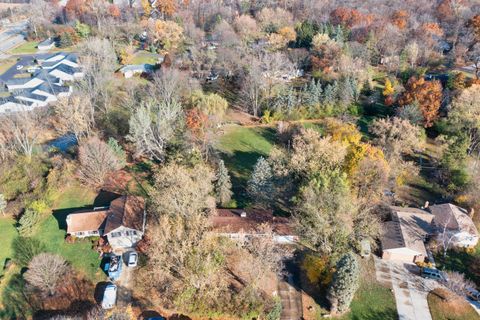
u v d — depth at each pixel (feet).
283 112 338.54
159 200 196.13
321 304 182.80
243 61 381.19
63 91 355.97
